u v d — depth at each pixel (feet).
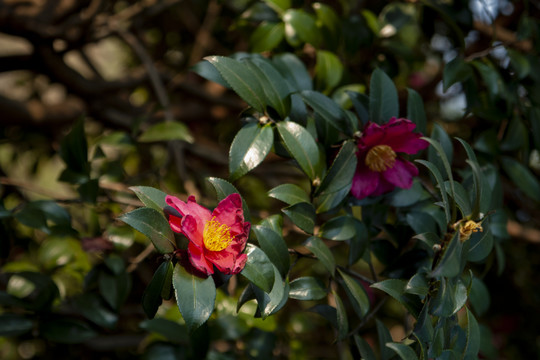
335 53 3.39
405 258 2.84
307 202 2.68
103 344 3.91
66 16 4.23
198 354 3.05
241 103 5.37
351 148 2.68
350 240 2.77
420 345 2.51
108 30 4.35
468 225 2.48
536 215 4.49
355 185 2.73
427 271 2.53
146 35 6.40
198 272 2.44
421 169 3.26
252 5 3.54
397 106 2.81
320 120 2.81
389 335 2.73
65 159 3.16
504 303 6.00
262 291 2.54
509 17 4.27
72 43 4.33
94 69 5.39
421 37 4.81
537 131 3.32
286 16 3.23
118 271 3.11
